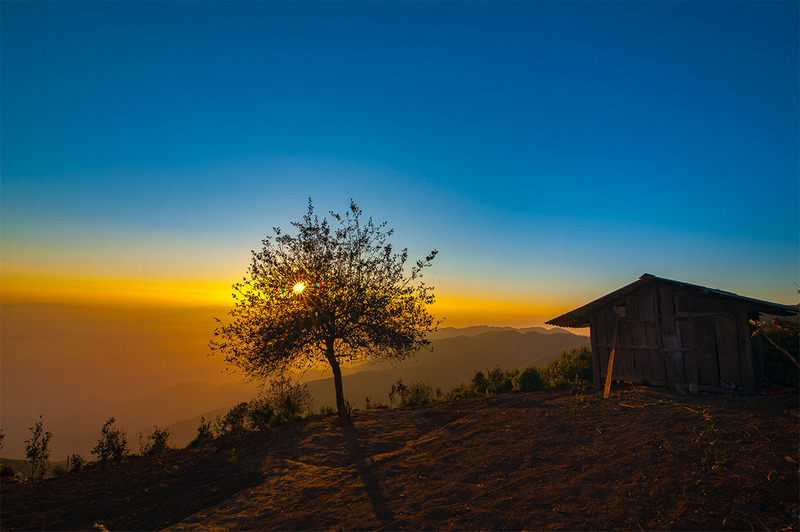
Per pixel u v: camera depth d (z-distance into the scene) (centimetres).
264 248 1288
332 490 795
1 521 750
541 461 757
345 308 1271
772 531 425
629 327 1307
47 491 930
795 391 978
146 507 820
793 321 971
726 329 1092
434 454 930
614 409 1021
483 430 1055
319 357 1359
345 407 1488
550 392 1569
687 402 986
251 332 1223
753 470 554
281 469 976
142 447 1400
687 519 472
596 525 492
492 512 572
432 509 614
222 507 778
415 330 1330
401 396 1997
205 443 1411
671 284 1202
